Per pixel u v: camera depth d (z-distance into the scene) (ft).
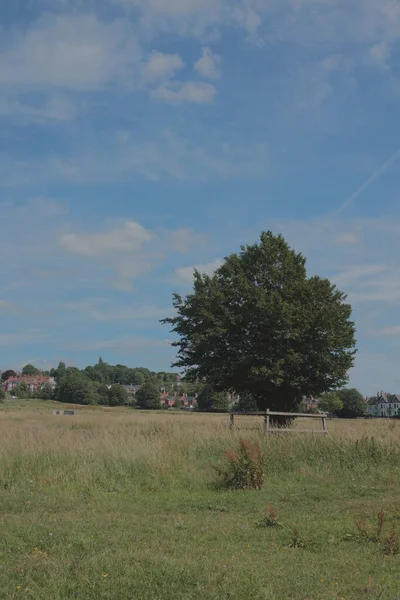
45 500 37.01
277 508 34.86
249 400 126.31
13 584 19.62
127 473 44.47
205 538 27.17
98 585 19.38
